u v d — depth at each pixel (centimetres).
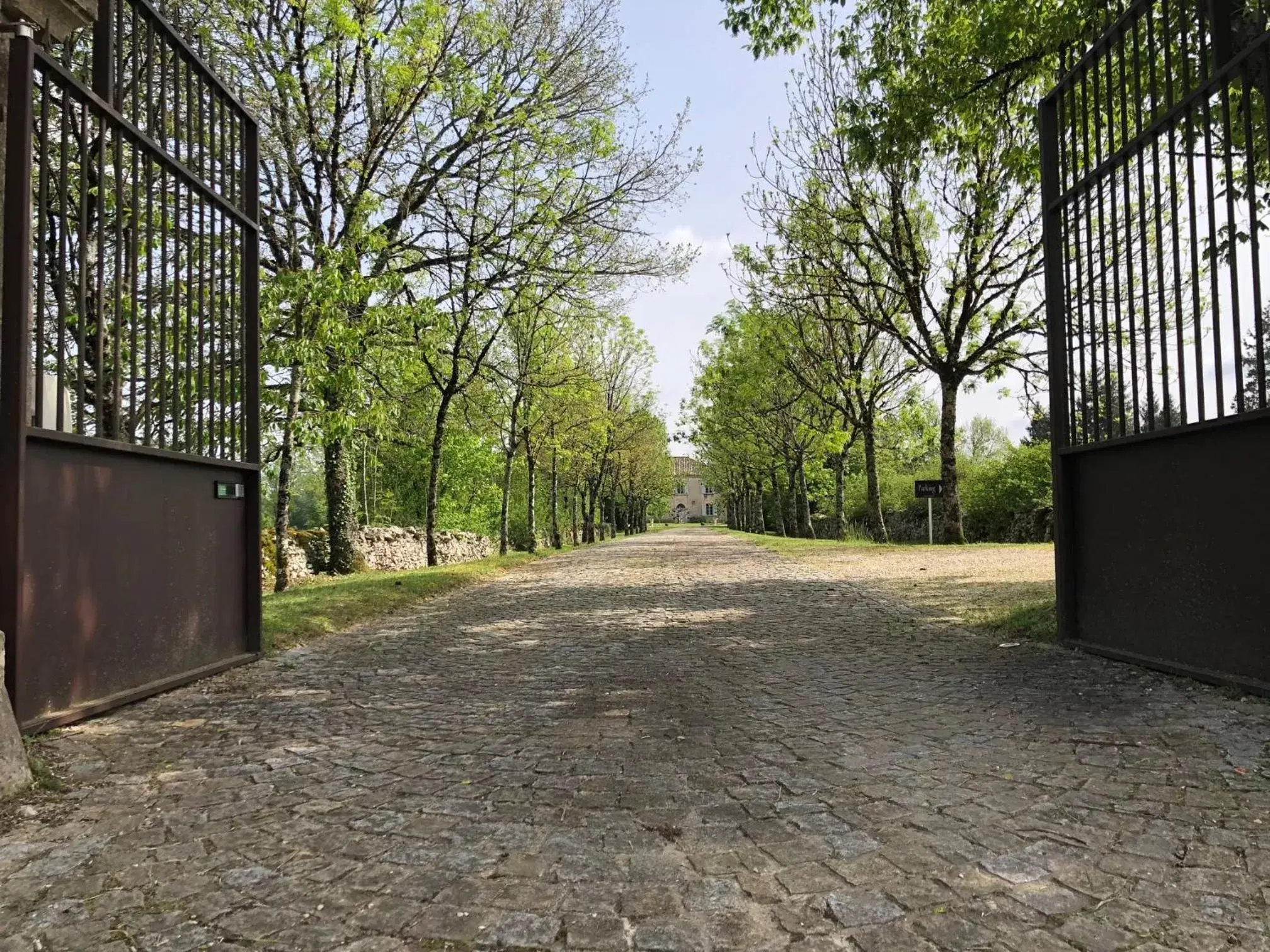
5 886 265
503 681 597
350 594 1107
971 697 495
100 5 507
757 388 2945
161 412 572
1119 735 400
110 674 507
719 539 4016
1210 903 238
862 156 1057
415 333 1439
